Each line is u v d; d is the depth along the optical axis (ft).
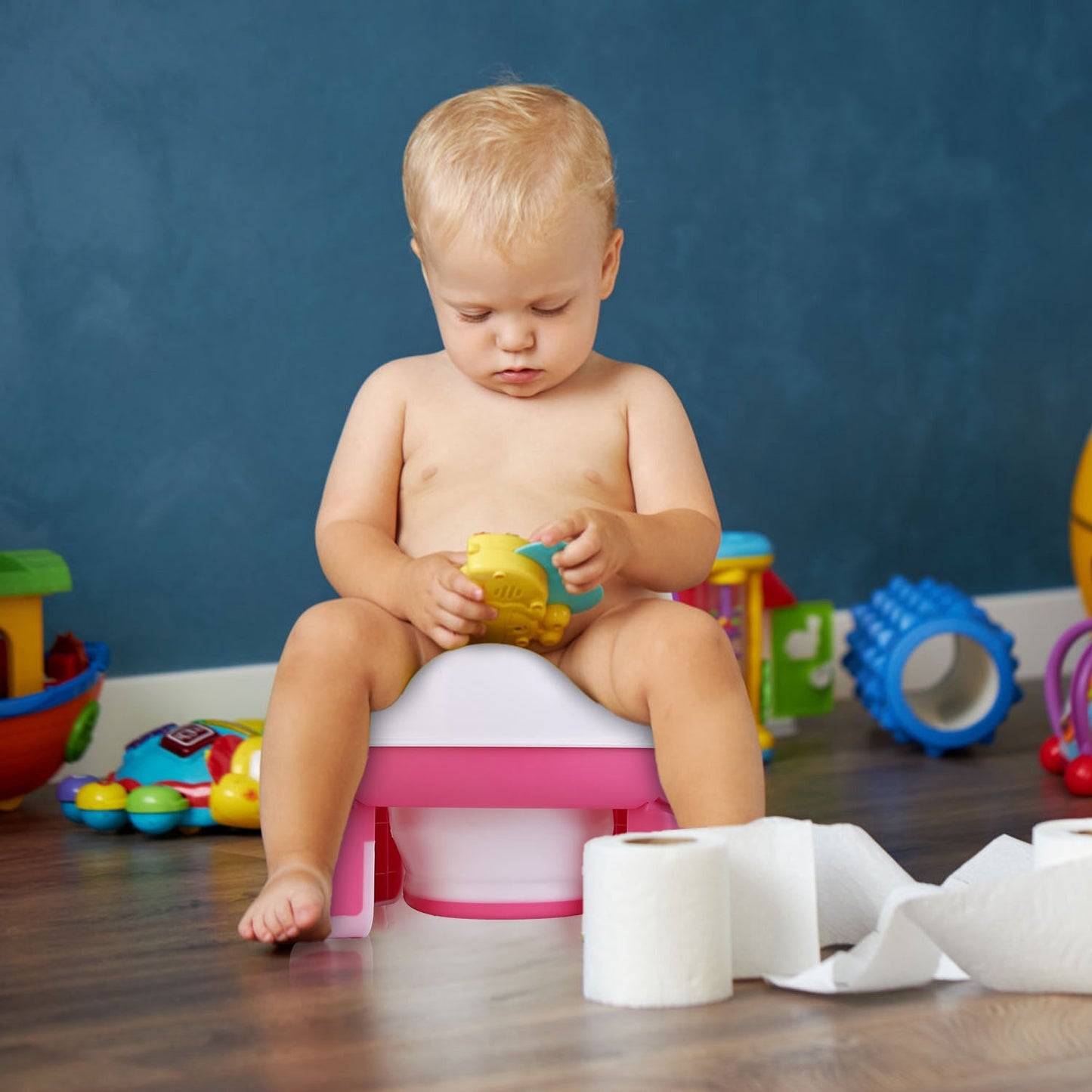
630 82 10.11
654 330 10.26
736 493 10.60
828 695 9.49
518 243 5.13
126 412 8.71
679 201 10.30
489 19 9.64
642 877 3.95
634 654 4.87
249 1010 4.06
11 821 7.17
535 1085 3.42
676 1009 3.96
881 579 11.21
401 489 5.72
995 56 11.46
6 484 8.42
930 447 11.35
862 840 4.48
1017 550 11.76
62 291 8.52
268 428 9.10
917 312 11.25
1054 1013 3.86
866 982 3.94
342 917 4.82
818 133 10.80
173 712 8.80
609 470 5.65
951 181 11.34
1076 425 11.93
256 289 9.03
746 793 4.68
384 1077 3.51
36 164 8.43
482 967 4.42
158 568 8.83
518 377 5.44
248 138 8.97
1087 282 11.93
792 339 10.76
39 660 7.36
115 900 5.48
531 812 5.01
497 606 4.89
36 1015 4.06
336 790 4.71
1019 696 8.72
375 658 4.88
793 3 10.68
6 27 8.34
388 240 9.39
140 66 8.66
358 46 9.25
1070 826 4.33
